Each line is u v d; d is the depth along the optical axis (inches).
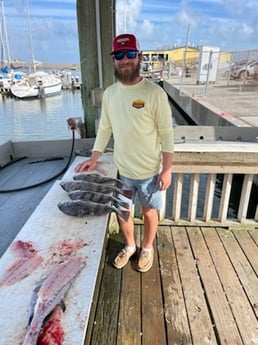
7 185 98.0
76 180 67.2
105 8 93.2
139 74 54.9
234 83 527.5
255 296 69.6
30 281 39.0
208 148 88.2
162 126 57.9
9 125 490.3
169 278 75.0
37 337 30.9
